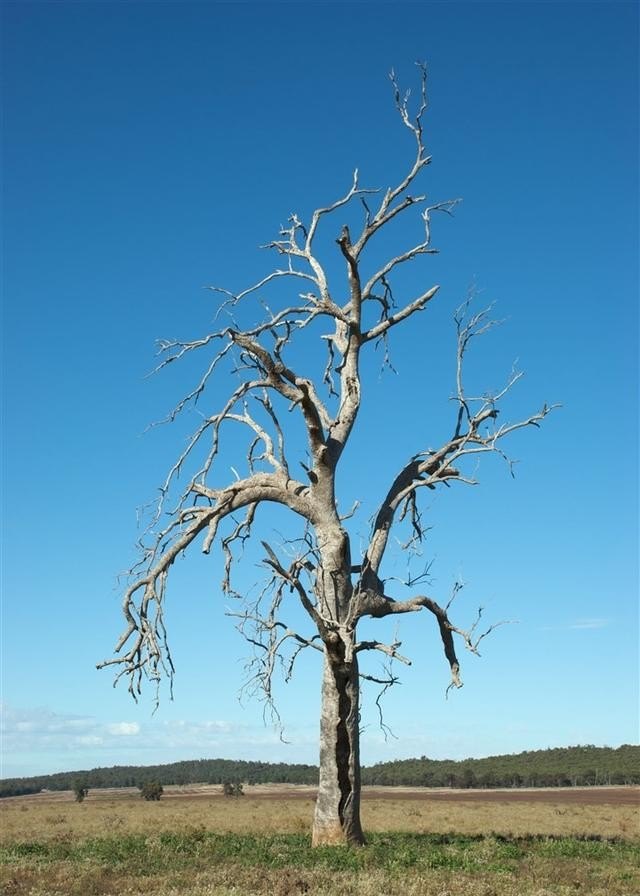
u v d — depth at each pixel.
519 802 69.62
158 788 82.50
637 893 16.27
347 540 22.61
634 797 81.38
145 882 16.67
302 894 15.14
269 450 24.41
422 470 25.00
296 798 79.62
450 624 23.66
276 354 23.41
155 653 22.80
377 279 24.77
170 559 23.33
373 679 21.97
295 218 25.61
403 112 25.14
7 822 45.22
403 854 19.98
